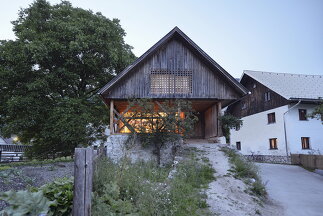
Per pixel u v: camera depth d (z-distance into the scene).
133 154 11.17
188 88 13.51
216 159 10.61
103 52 15.32
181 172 8.06
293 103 19.97
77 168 3.22
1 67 13.95
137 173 6.96
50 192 4.03
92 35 14.87
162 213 4.83
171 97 13.23
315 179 12.40
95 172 5.05
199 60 13.84
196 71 13.70
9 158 21.41
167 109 11.56
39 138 16.23
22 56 13.66
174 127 10.95
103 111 16.75
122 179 5.71
